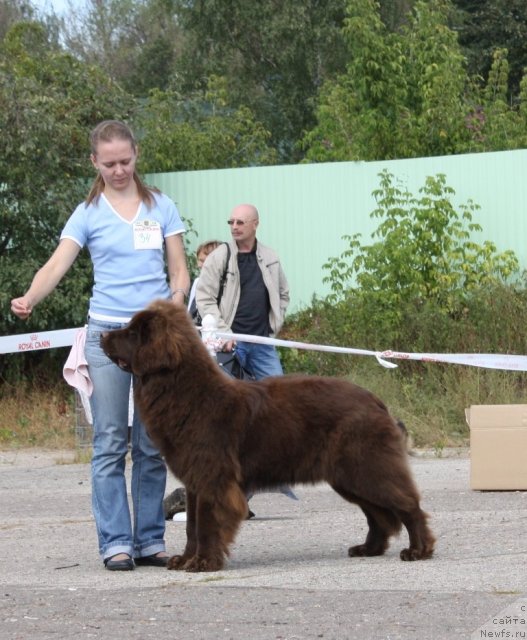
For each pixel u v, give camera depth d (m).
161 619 6.23
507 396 15.70
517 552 7.95
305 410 7.66
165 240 8.05
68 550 8.62
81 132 18.41
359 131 24.02
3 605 6.68
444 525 9.19
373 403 7.82
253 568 7.69
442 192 18.25
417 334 17.22
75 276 17.52
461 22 35.97
